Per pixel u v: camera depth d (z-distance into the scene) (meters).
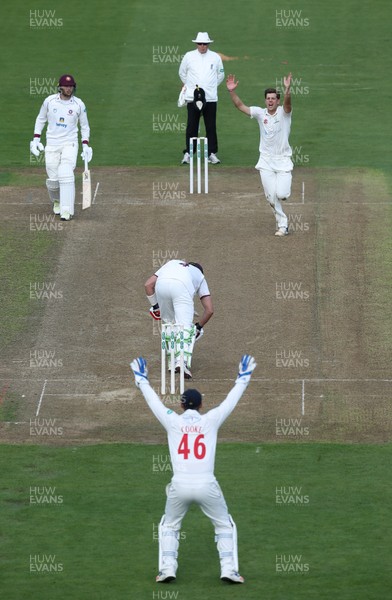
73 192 76.12
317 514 46.66
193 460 41.12
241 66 109.19
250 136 93.62
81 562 43.28
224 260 70.62
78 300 66.06
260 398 56.22
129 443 52.59
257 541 44.62
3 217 76.88
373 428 53.75
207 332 62.56
